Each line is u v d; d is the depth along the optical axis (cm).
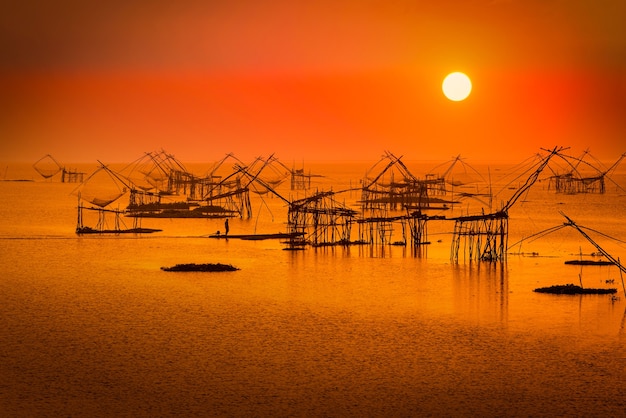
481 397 7462
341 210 19388
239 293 12231
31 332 9644
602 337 9581
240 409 7100
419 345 9200
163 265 15125
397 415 7006
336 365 8388
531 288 12694
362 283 13162
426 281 13388
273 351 8900
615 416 7038
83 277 13638
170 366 8306
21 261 15538
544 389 7694
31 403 7200
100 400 7288
